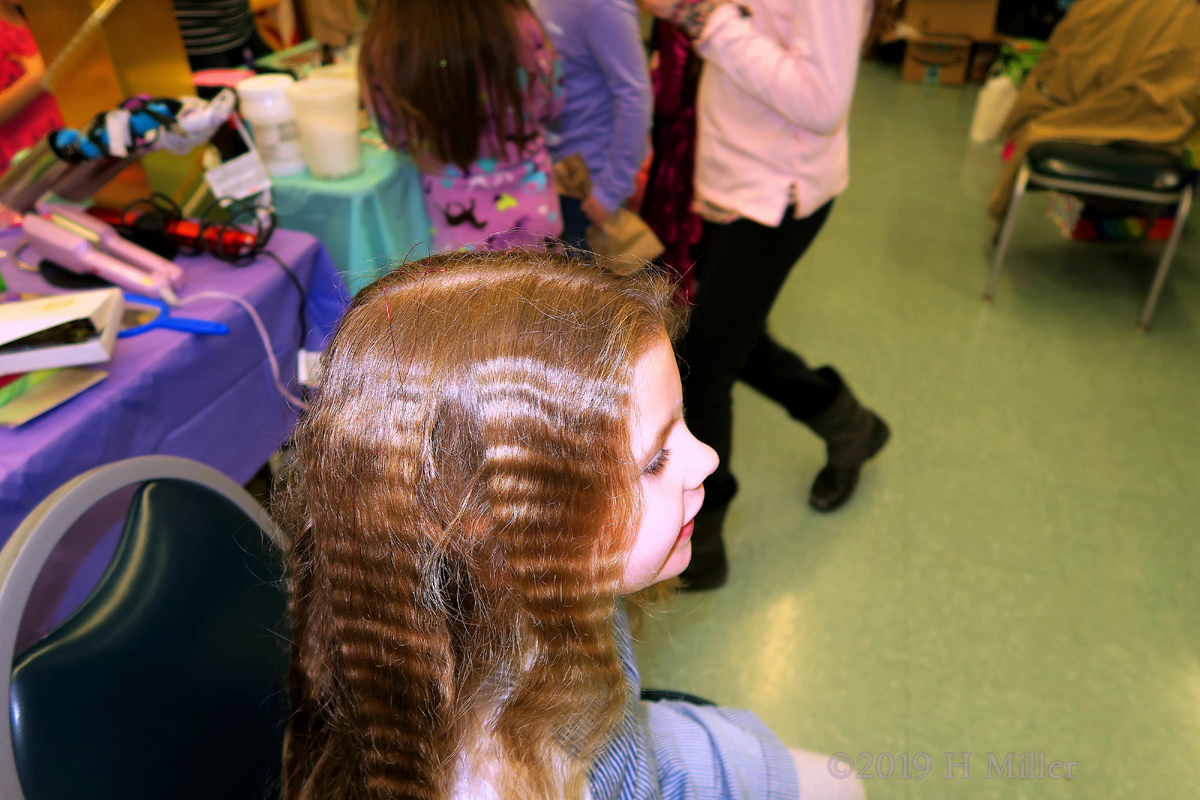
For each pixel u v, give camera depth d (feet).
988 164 12.13
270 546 2.52
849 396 5.80
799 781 2.32
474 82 4.74
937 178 11.70
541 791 1.34
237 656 2.29
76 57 4.23
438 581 1.27
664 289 1.52
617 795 1.68
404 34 4.60
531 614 1.30
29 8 4.05
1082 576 5.70
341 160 5.30
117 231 4.28
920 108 14.25
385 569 1.26
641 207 7.12
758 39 3.96
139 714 2.01
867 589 5.65
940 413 7.23
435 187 5.43
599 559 1.29
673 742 2.18
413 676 1.29
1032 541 5.97
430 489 1.24
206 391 3.84
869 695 4.97
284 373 4.46
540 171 5.43
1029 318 8.56
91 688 1.94
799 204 4.41
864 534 6.07
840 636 5.33
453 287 1.34
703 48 4.11
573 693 1.36
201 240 4.29
